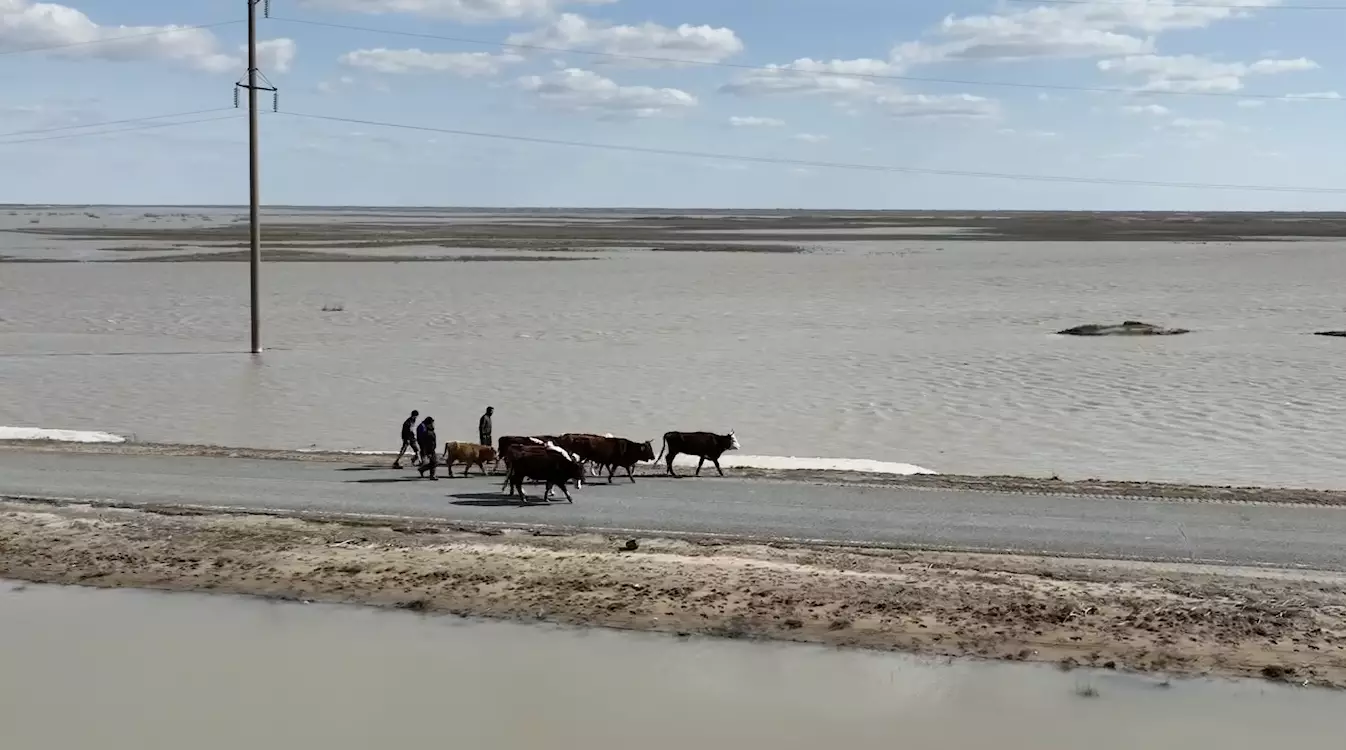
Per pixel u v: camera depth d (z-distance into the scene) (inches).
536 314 2299.5
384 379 1541.6
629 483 943.7
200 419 1283.2
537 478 863.7
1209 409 1312.7
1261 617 602.2
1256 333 1967.3
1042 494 883.4
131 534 756.6
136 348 1843.0
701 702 507.2
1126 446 1131.9
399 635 587.8
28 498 868.0
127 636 585.3
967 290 2805.1
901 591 641.6
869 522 797.9
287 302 2501.2
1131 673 542.6
